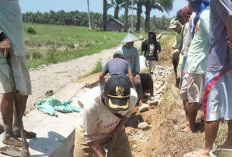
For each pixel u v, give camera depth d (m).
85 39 41.94
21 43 4.70
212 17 4.04
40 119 6.55
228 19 3.78
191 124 5.88
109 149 4.24
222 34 3.96
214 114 4.04
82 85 11.24
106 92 3.58
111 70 7.30
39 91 12.42
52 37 42.66
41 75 16.19
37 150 5.14
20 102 4.95
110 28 78.12
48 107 7.03
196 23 5.46
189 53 5.46
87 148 4.23
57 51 26.12
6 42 4.46
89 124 3.91
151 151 6.18
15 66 4.67
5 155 4.78
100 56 25.75
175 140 5.64
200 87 5.52
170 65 16.12
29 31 51.38
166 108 7.38
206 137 4.18
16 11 4.58
